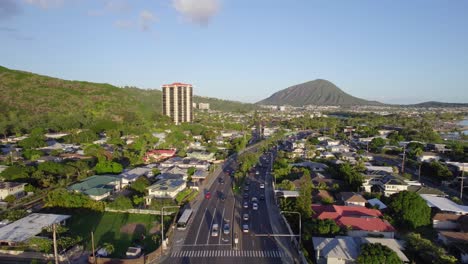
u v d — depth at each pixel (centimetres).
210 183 12112
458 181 11981
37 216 7500
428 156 16700
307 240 6844
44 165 11100
